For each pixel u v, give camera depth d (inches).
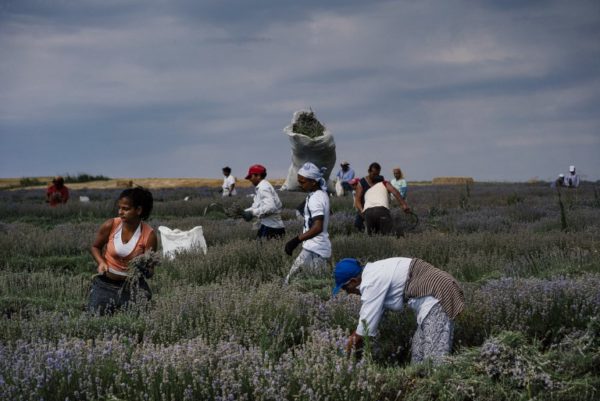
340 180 1082.7
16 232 596.4
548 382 201.9
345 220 669.3
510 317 252.5
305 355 200.7
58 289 364.5
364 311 218.5
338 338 220.5
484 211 800.9
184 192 1299.2
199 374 192.2
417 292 217.8
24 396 182.4
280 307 260.5
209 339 238.5
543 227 628.7
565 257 397.1
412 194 1149.1
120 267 284.4
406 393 202.5
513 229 616.4
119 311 282.7
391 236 501.7
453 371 209.3
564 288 268.8
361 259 433.4
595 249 407.5
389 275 218.1
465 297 266.4
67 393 187.3
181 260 433.4
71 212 896.3
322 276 339.6
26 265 475.8
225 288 283.9
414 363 221.9
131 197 279.3
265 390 182.9
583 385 201.5
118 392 189.9
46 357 198.7
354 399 188.2
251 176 423.8
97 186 1750.7
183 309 262.1
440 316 217.0
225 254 418.0
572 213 700.0
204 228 626.5
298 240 335.9
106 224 285.6
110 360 199.6
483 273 376.2
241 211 427.5
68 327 255.9
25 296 351.6
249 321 251.0
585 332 237.1
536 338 239.3
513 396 200.7
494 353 209.5
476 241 476.4
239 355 198.7
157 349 204.7
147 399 184.4
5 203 957.8
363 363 198.2
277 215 430.6
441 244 462.6
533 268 380.8
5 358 199.9
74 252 538.9
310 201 334.6
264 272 394.9
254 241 433.4
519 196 1045.8
